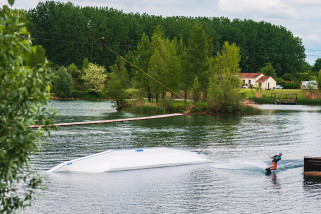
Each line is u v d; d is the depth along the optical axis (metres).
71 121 50.47
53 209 16.36
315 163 23.17
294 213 16.27
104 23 145.25
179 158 25.42
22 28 7.45
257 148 31.48
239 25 192.50
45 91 7.66
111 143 32.84
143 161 24.45
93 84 110.81
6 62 7.39
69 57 136.25
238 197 18.34
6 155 7.30
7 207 7.90
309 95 97.94
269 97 97.44
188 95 79.25
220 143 33.72
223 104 64.19
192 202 17.56
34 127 33.94
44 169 22.86
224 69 79.81
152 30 160.62
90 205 16.95
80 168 22.72
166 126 46.12
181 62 76.12
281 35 190.12
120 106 70.12
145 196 18.36
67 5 149.38
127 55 130.00
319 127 46.47
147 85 72.50
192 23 180.38
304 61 194.00
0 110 7.30
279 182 21.11
